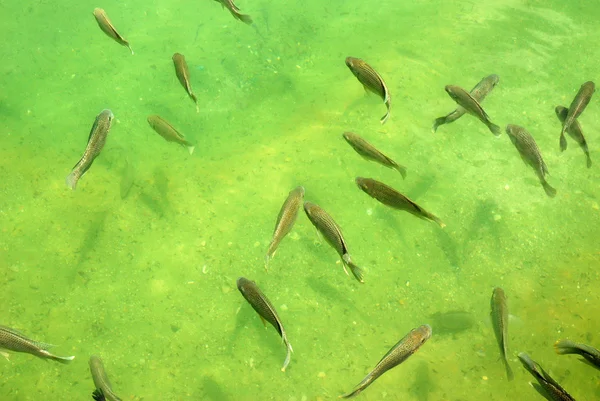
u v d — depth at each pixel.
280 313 1.99
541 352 1.91
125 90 2.55
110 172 2.29
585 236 2.16
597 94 2.57
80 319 1.97
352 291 2.03
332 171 2.29
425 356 1.92
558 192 2.26
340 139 2.38
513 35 2.90
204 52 2.76
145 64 2.68
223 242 2.12
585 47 2.83
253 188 2.26
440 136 2.40
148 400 1.83
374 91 1.63
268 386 1.87
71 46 2.79
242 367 1.90
